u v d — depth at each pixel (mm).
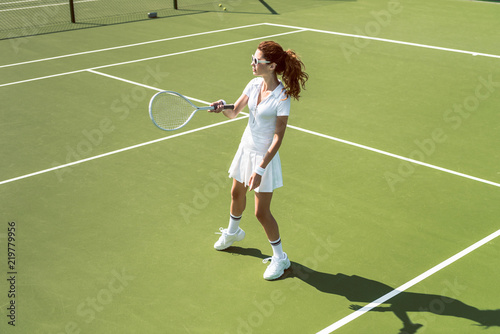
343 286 4785
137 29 14953
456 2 19156
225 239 5219
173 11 17422
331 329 4266
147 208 6023
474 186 6566
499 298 4621
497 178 6785
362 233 5574
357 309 4496
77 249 5281
